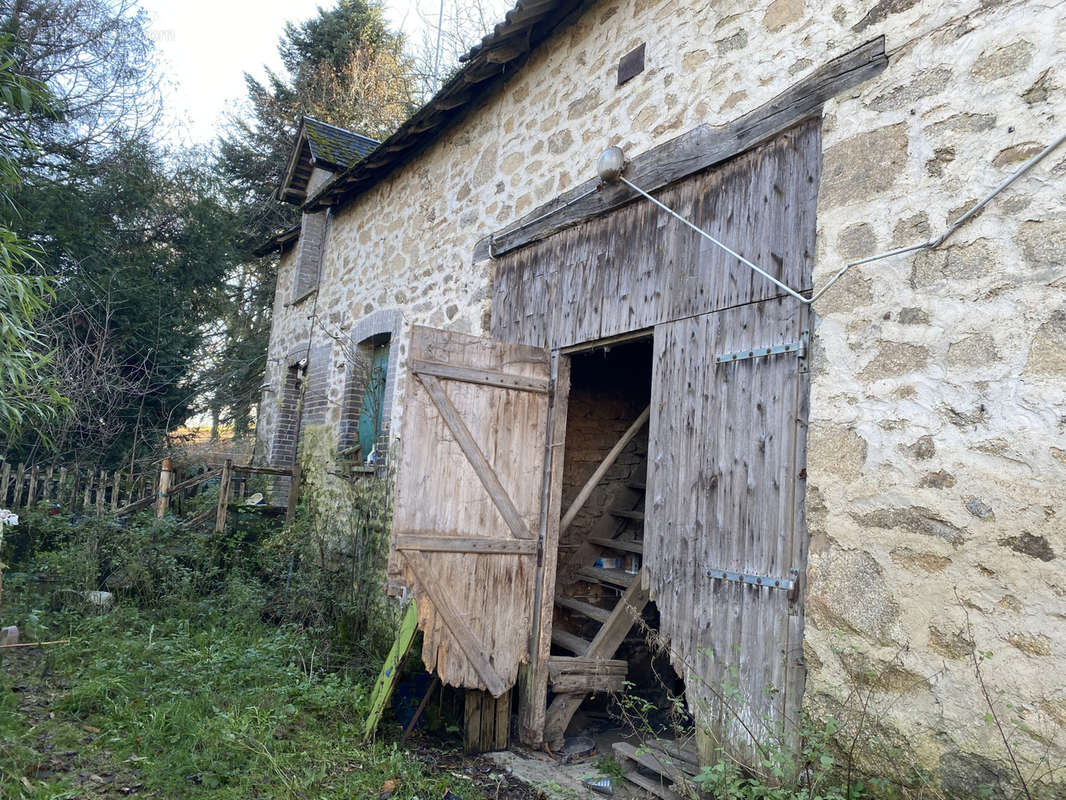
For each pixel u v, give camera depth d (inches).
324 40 746.8
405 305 252.5
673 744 141.0
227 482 281.6
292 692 172.2
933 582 92.0
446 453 156.0
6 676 159.9
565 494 215.2
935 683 90.3
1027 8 91.6
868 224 105.6
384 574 229.0
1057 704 79.7
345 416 287.0
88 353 370.9
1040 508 83.5
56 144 393.4
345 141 381.7
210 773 125.6
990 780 84.2
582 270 168.7
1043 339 85.5
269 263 647.8
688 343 136.4
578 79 178.2
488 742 159.9
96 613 210.5
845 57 113.1
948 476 92.2
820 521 105.8
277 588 255.0
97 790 116.7
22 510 260.8
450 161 234.7
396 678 157.9
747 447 121.2
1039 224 87.4
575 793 134.9
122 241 421.4
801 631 107.7
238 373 580.7
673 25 150.9
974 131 95.0
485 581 159.0
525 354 169.2
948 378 93.8
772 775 103.6
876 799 94.0
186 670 172.1
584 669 167.6
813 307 111.5
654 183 148.9
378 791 130.6
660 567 135.9
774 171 123.9
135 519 262.7
